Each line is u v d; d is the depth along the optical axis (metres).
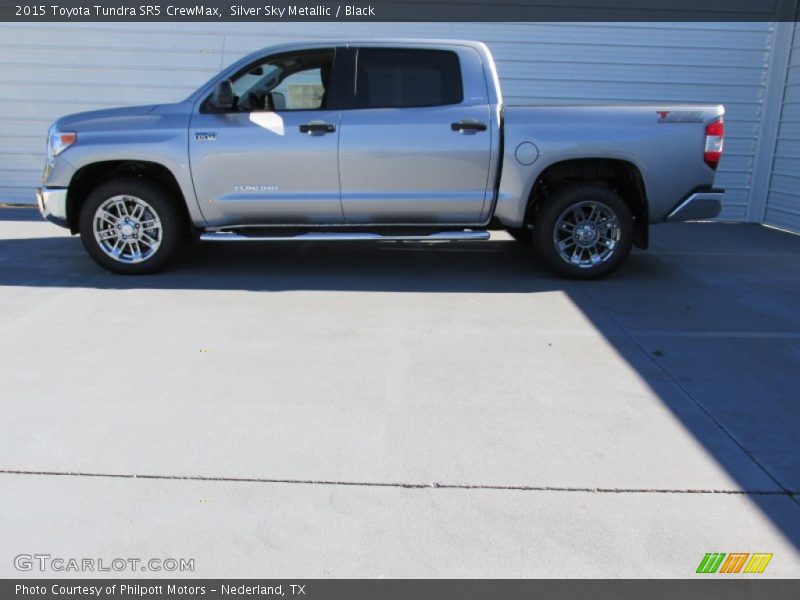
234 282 6.13
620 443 3.32
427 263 7.01
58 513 2.74
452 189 6.04
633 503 2.85
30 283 5.99
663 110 5.93
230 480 2.98
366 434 3.37
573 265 6.26
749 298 5.86
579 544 2.61
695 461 3.17
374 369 4.16
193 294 5.72
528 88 9.61
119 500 2.83
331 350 4.46
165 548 2.57
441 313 5.29
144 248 6.30
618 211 6.09
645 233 6.34
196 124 5.90
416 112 5.92
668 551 2.57
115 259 6.20
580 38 9.44
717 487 2.97
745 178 10.02
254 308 5.34
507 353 4.46
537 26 9.38
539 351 4.50
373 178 5.98
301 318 5.11
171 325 4.91
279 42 9.50
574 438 3.36
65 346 4.47
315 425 3.45
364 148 5.89
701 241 8.54
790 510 2.82
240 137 5.88
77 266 6.64
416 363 4.26
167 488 2.91
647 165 5.94
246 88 6.05
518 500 2.87
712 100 9.70
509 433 3.40
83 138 5.91
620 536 2.65
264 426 3.44
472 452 3.22
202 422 3.47
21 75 9.63
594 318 5.23
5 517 2.71
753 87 9.66
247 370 4.12
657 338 4.80
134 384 3.90
